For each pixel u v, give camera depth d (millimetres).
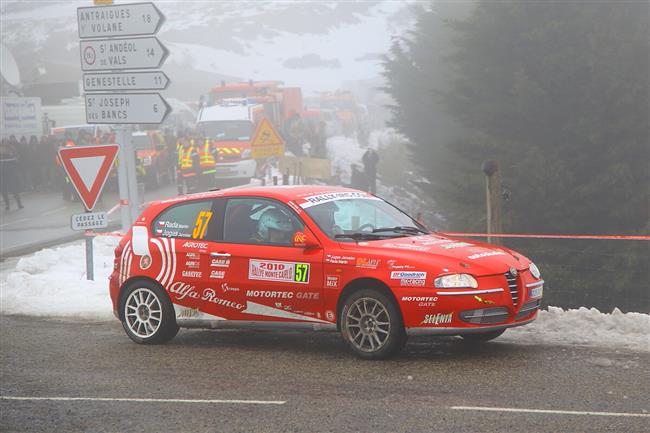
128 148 16781
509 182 28938
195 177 35344
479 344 10539
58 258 18109
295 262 10258
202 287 10898
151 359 10445
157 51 16047
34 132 46844
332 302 10047
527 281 9844
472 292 9383
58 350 11148
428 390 8516
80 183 15602
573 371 9055
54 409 8422
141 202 28438
